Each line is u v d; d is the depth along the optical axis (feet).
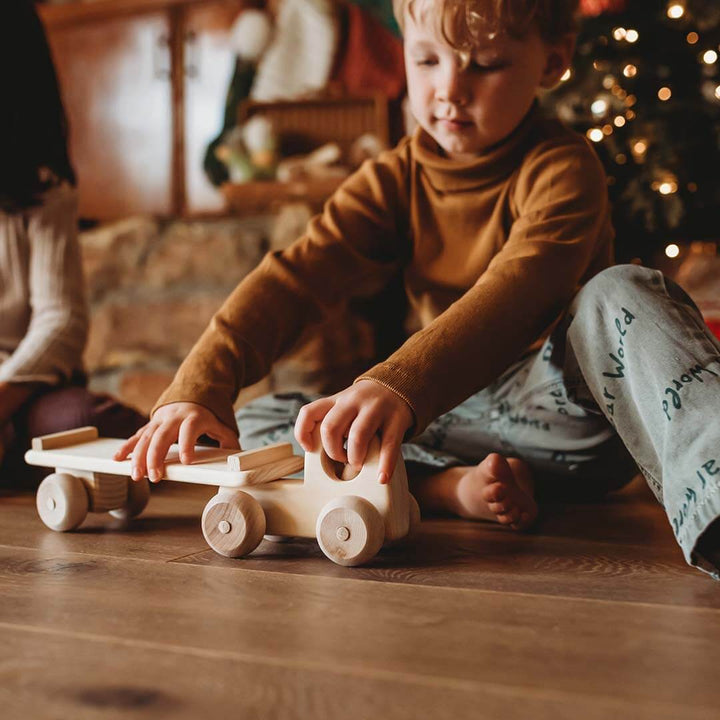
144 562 2.68
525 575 2.56
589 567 2.67
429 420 2.72
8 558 2.73
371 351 7.59
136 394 8.04
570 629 2.04
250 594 2.32
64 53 9.64
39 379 4.51
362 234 3.86
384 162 3.96
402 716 1.55
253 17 9.10
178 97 9.36
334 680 1.72
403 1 3.41
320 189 8.40
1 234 4.75
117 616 2.12
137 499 3.34
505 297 3.00
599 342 2.82
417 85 3.44
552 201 3.35
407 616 2.13
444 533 3.18
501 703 1.61
